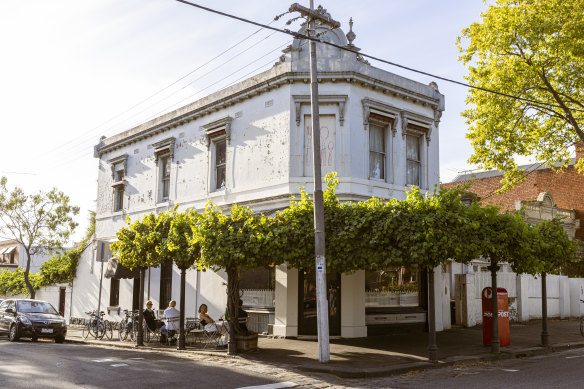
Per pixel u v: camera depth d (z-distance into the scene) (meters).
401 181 18.19
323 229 12.44
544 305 15.48
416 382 10.24
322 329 12.08
